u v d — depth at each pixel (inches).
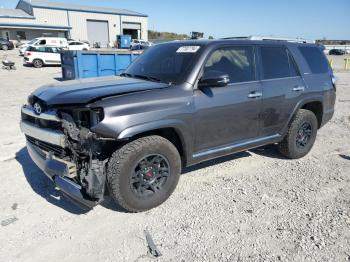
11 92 479.5
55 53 929.5
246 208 150.5
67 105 131.4
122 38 1895.9
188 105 148.9
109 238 129.3
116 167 133.3
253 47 181.0
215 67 162.2
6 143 237.6
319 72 217.3
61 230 134.0
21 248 122.9
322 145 244.2
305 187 172.2
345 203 155.9
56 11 2074.3
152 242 126.4
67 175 130.6
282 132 198.7
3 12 2033.7
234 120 169.5
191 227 135.9
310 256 119.1
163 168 147.6
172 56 169.8
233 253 120.7
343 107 394.6
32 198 158.4
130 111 131.9
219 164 201.6
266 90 180.9
